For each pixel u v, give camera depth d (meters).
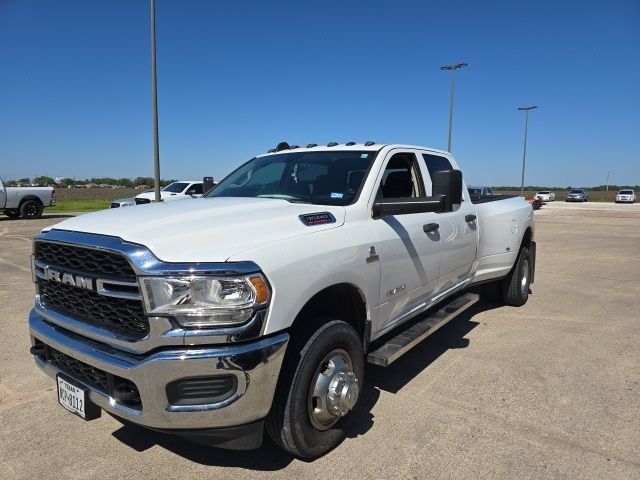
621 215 29.84
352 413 3.22
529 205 6.78
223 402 2.45
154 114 19.16
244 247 2.59
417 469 2.92
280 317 2.58
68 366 2.93
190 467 2.97
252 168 4.55
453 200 3.54
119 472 2.92
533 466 2.94
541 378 4.23
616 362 4.60
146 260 2.41
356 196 3.53
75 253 2.76
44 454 3.10
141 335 2.47
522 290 6.66
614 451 3.10
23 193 22.70
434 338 5.33
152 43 18.73
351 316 3.41
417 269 3.97
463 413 3.61
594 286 8.05
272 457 3.06
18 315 6.09
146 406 2.44
